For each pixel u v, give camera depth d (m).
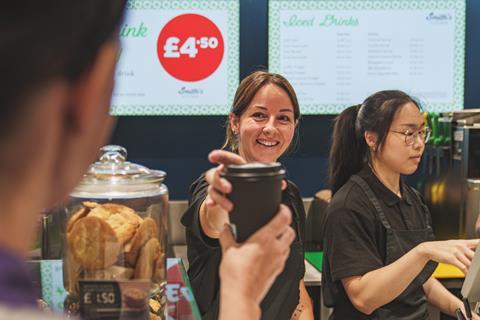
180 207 3.40
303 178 3.60
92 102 0.44
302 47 3.39
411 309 2.12
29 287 0.39
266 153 2.07
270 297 1.85
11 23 0.38
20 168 0.41
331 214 2.15
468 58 3.58
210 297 1.72
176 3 3.30
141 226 1.06
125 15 0.46
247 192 0.73
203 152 3.53
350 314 2.11
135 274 1.05
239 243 0.75
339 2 3.38
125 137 3.46
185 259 3.03
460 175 3.05
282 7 3.36
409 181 3.52
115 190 1.09
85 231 1.03
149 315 1.03
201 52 3.34
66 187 0.45
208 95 3.38
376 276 1.96
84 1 0.40
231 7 3.34
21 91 0.39
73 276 1.04
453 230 3.13
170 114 3.37
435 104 3.48
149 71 3.32
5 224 0.41
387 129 2.16
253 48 3.46
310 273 2.82
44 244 1.25
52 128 0.42
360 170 2.29
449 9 3.43
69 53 0.40
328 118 3.56
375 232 2.13
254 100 2.06
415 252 1.88
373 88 3.43
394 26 3.41
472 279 1.59
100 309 1.00
